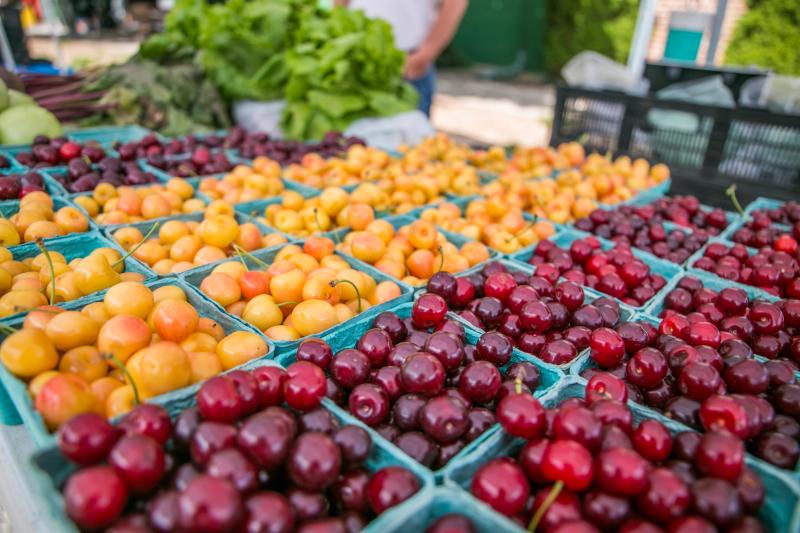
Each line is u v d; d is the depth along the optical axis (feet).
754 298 9.23
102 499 4.26
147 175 13.37
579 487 4.84
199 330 7.29
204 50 19.57
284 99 20.08
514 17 65.51
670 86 20.42
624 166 16.38
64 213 10.02
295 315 7.77
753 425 5.65
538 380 6.87
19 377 5.81
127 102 18.01
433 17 24.12
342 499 5.21
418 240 10.28
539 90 56.54
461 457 5.53
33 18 62.49
